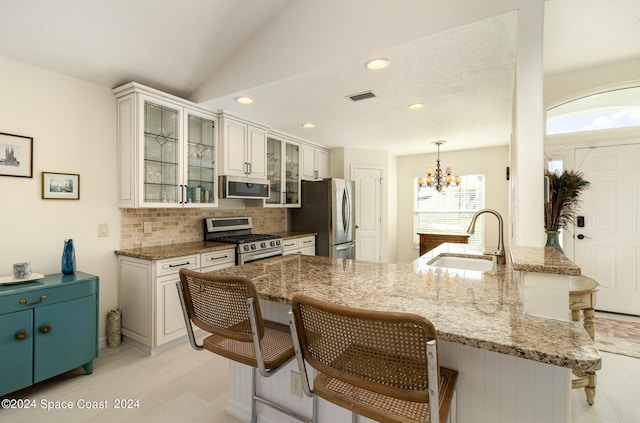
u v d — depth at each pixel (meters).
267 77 2.43
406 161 5.99
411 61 2.07
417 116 3.31
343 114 3.23
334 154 5.06
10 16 1.92
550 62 3.13
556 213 2.25
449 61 2.07
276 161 4.07
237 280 1.06
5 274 2.16
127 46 2.33
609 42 2.76
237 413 1.77
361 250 5.04
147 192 2.66
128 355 2.51
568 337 0.86
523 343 0.82
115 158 2.73
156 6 2.09
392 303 1.18
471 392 1.17
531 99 1.54
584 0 2.21
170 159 2.83
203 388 2.06
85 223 2.55
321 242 4.36
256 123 3.54
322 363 0.93
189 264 2.74
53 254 2.38
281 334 1.45
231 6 2.22
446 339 0.90
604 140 3.48
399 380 0.80
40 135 2.31
